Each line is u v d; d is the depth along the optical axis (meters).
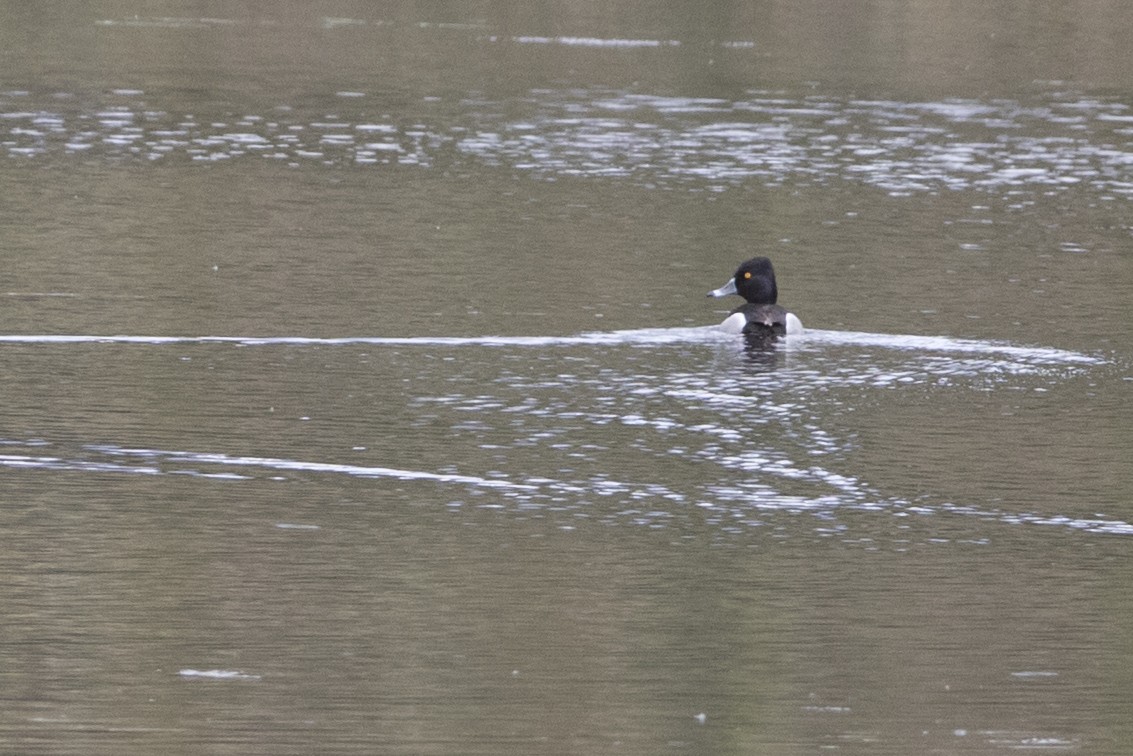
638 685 13.91
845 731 13.17
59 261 30.02
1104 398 22.89
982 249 33.75
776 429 21.22
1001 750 12.92
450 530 17.42
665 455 20.05
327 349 24.62
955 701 13.78
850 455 20.20
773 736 13.04
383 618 15.14
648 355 24.69
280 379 22.92
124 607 15.23
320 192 37.41
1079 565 16.88
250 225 33.81
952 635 15.09
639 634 14.92
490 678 13.98
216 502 18.06
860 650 14.73
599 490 18.80
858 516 18.17
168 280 28.84
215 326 25.75
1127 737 13.17
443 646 14.58
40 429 20.38
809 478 19.41
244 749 12.65
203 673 13.97
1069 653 14.77
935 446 20.61
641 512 18.11
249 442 20.14
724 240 33.81
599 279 30.05
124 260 30.30
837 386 23.23
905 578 16.44
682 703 13.58
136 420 20.84
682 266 31.30
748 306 26.16
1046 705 13.73
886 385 23.36
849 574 16.50
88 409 21.25
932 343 25.83
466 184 38.91
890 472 19.62
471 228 34.25
